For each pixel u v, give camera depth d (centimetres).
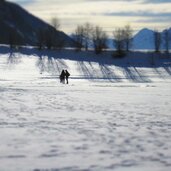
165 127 2078
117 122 2212
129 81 7856
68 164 1351
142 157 1450
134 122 2225
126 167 1324
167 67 11581
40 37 14100
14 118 2273
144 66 11738
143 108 2875
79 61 11988
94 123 2162
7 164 1341
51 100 3284
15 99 3291
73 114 2492
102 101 3303
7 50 12750
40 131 1900
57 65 11125
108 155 1474
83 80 7762
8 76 8388
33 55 12369
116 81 7738
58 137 1772
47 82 6406
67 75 6241
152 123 2200
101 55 13188
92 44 14762
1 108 2698
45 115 2419
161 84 6269
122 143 1675
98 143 1667
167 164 1364
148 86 5519
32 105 2906
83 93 4059
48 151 1520
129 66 11588
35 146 1595
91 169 1296
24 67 10562
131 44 14850
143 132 1927
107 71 10519
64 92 4128
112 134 1861
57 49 13762
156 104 3150
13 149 1541
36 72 9794
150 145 1642
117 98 3597
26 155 1458
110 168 1310
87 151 1530
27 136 1778
